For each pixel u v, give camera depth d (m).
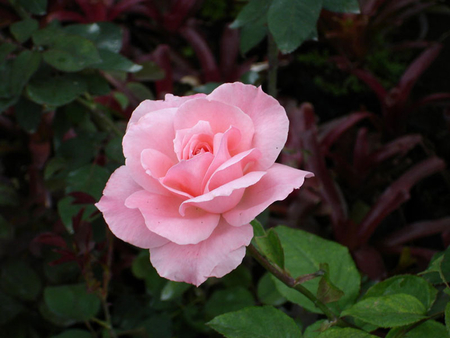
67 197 0.63
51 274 0.68
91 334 0.63
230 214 0.43
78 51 0.59
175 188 0.43
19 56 0.60
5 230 0.72
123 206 0.44
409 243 0.80
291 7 0.52
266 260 0.46
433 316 0.44
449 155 0.93
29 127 0.66
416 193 0.89
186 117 0.44
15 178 0.94
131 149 0.44
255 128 0.44
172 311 0.69
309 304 0.51
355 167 0.86
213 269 0.42
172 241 0.42
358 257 0.71
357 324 0.49
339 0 0.52
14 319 0.70
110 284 0.72
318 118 0.91
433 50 0.91
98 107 0.71
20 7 0.65
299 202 0.76
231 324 0.46
